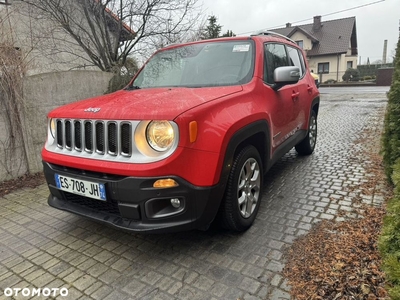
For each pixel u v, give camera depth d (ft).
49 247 9.05
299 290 6.62
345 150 17.83
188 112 7.08
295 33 119.65
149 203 7.03
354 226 9.00
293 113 12.72
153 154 6.97
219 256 8.07
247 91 9.28
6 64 13.96
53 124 9.11
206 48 11.53
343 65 116.37
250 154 9.05
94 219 8.00
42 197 12.99
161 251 8.49
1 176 14.39
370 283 6.59
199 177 7.18
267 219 9.88
